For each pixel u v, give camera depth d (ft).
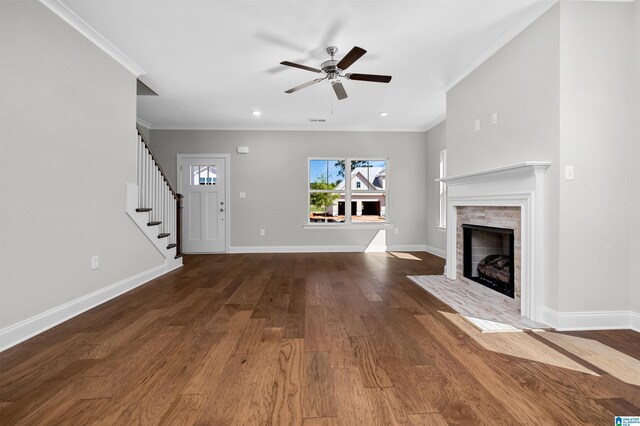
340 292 10.71
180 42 9.66
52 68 7.68
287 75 12.11
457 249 12.23
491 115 10.00
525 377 5.29
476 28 8.93
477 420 4.20
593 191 7.40
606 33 7.41
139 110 16.61
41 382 5.11
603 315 7.46
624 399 4.67
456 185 11.89
